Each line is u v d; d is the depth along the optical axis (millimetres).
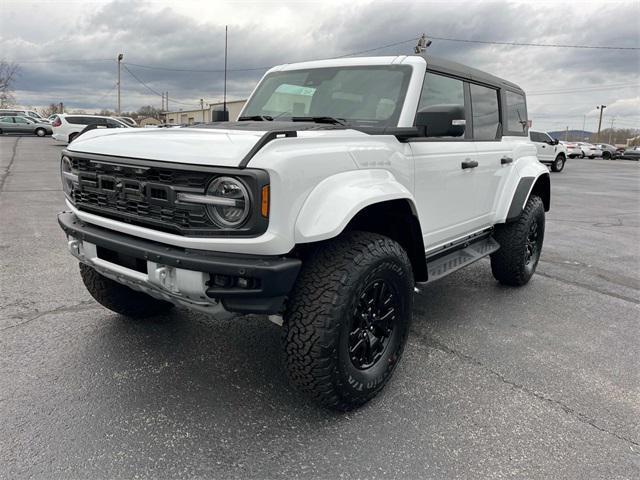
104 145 2836
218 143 2424
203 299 2434
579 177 21297
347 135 2787
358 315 2709
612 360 3541
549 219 9906
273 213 2283
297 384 2619
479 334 3934
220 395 2930
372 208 2859
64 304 4227
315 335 2473
